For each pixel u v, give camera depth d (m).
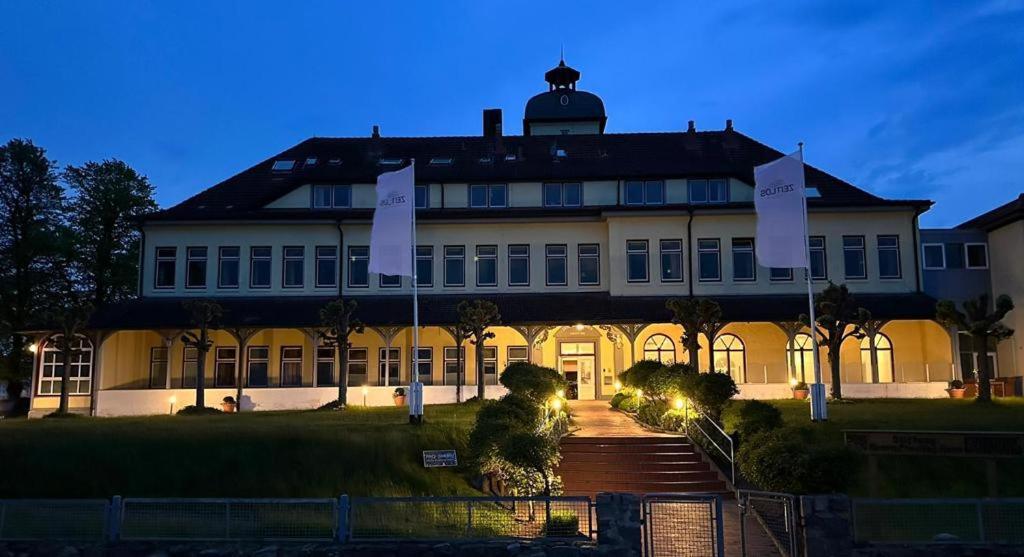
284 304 34.16
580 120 45.88
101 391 31.94
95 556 12.34
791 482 13.61
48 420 26.12
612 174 36.62
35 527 12.56
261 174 39.56
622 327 32.12
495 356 34.97
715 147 40.38
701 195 36.56
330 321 29.56
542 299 34.50
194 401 32.44
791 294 34.22
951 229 35.94
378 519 12.98
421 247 35.44
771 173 23.55
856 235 34.47
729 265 34.47
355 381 34.72
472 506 13.29
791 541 12.06
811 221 34.62
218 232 35.12
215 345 34.69
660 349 34.59
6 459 16.69
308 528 12.67
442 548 12.01
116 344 33.41
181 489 16.38
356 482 16.91
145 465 16.80
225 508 12.93
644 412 23.38
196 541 12.35
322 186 36.94
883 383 32.16
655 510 12.56
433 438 18.83
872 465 15.80
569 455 19.08
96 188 42.25
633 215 34.66
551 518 12.73
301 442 17.92
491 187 37.22
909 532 12.35
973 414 23.11
